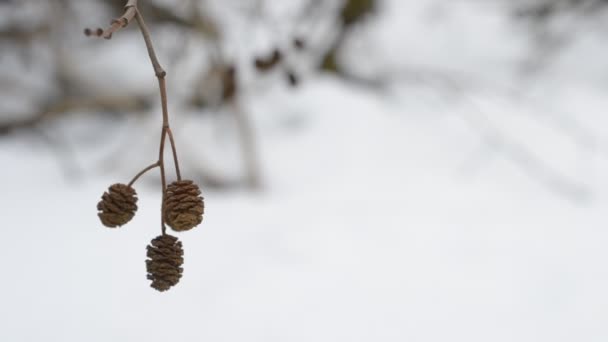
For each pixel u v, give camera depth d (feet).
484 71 4.28
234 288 2.34
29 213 2.62
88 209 2.66
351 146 3.47
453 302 2.33
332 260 2.45
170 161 3.18
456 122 3.70
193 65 3.34
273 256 2.46
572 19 4.36
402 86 4.14
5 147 3.54
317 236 2.56
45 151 3.51
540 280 2.40
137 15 1.93
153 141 3.27
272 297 2.32
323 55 4.16
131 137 3.45
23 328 2.19
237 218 2.65
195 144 3.31
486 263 2.46
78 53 3.92
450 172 3.21
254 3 3.29
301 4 3.69
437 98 3.98
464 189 2.99
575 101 3.92
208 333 2.22
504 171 3.22
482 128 3.59
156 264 1.98
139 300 2.29
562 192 2.97
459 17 4.88
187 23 3.32
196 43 3.22
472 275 2.42
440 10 4.94
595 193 2.95
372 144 3.50
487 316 2.29
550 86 4.14
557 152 3.36
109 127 3.81
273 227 2.60
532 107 3.85
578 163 3.25
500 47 4.54
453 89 4.00
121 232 2.54
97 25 3.92
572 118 3.70
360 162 3.32
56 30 3.74
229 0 3.36
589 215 2.70
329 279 2.38
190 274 2.39
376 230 2.60
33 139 3.69
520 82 4.18
